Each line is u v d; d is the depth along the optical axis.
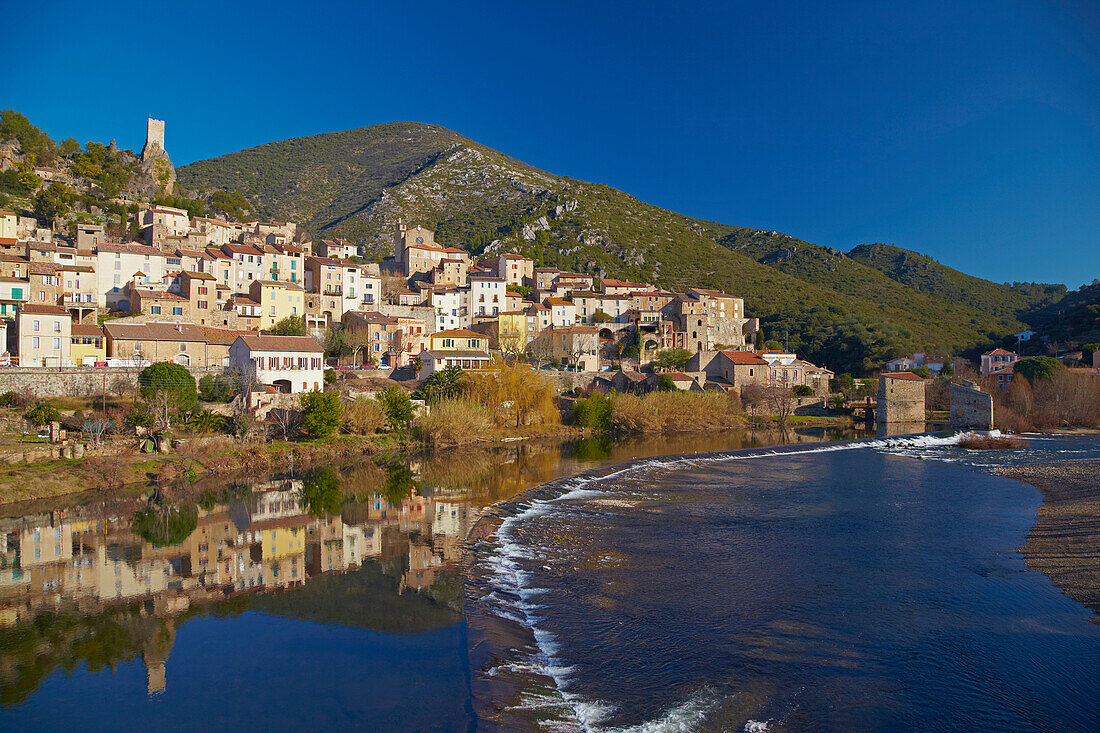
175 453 74.94
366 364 132.75
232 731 22.03
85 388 84.25
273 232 181.00
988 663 26.23
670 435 118.94
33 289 110.50
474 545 44.22
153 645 29.27
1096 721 22.23
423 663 27.12
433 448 97.00
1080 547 41.12
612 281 196.75
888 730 21.67
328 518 53.59
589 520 50.81
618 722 22.17
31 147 181.88
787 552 41.62
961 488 63.50
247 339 99.25
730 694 23.98
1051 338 194.12
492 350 147.00
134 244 129.88
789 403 142.62
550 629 29.98
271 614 32.88
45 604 34.59
